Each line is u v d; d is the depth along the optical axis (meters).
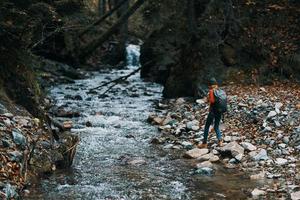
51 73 22.34
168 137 11.87
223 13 17.84
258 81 15.96
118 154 10.24
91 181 8.19
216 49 16.95
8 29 9.61
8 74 9.88
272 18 17.73
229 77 16.28
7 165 7.18
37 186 7.65
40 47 24.06
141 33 39.12
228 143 10.50
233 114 12.60
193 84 16.56
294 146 10.00
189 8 17.62
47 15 10.82
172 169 9.14
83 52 27.34
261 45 16.94
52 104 15.55
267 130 10.98
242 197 7.45
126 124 13.51
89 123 13.15
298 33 17.08
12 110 9.22
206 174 8.81
